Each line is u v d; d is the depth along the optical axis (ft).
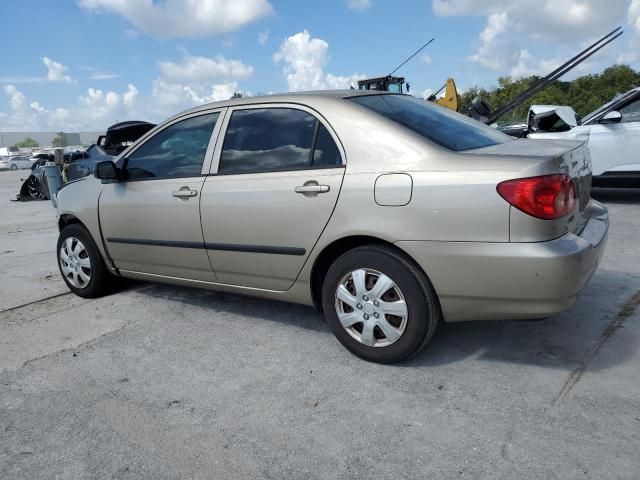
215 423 8.84
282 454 7.93
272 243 11.20
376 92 12.09
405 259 9.73
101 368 11.10
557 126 29.19
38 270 19.89
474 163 9.09
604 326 11.52
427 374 9.98
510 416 8.48
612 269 15.37
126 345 12.21
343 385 9.80
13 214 39.06
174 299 15.23
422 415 8.68
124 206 13.82
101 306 15.02
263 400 9.47
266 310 13.93
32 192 49.62
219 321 13.37
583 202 10.71
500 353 10.64
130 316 14.07
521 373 9.81
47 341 12.74
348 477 7.35
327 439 8.22
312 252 10.69
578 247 8.87
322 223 10.39
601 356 10.23
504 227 8.73
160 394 9.89
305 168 10.78
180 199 12.57
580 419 8.27
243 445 8.20
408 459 7.63
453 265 9.20
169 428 8.77
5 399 10.01
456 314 9.59
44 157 48.34
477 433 8.11
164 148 13.34
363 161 10.07
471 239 8.98
